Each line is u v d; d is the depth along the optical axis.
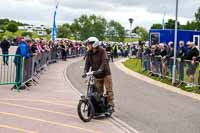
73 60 39.00
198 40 31.66
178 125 9.61
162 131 8.91
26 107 11.08
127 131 8.72
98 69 9.98
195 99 14.17
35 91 14.59
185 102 13.37
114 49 49.50
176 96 14.82
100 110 9.97
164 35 32.38
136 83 19.23
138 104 12.63
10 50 46.59
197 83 16.45
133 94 15.06
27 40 15.95
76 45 48.91
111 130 8.73
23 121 9.18
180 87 17.66
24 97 12.92
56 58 34.31
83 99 9.58
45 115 10.05
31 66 16.16
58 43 37.16
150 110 11.60
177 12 18.81
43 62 22.97
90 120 9.66
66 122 9.33
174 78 18.66
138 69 28.70
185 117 10.67
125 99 13.66
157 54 22.69
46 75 21.33
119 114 10.80
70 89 15.77
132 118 10.31
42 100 12.50
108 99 10.22
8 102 11.78
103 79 10.16
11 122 9.02
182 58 17.84
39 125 8.84
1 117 9.53
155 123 9.77
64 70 25.50
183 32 31.83
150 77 22.64
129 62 39.25
